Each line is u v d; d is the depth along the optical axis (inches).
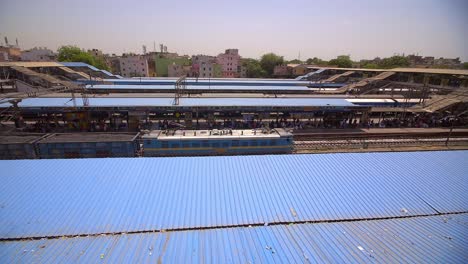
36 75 1918.1
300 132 1414.9
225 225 438.9
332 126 1547.7
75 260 355.3
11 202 478.3
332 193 536.4
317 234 421.1
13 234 405.1
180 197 510.3
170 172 597.9
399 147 1210.0
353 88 2252.7
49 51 4894.2
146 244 390.0
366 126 1557.6
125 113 1478.8
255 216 463.5
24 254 365.4
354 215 474.9
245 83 2476.6
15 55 4525.1
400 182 582.2
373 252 381.1
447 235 426.0
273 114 1745.8
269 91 2112.5
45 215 448.8
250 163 647.8
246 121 1549.0
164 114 1668.3
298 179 583.2
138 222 439.5
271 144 1050.1
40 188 523.5
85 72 2687.0
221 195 519.8
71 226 426.0
